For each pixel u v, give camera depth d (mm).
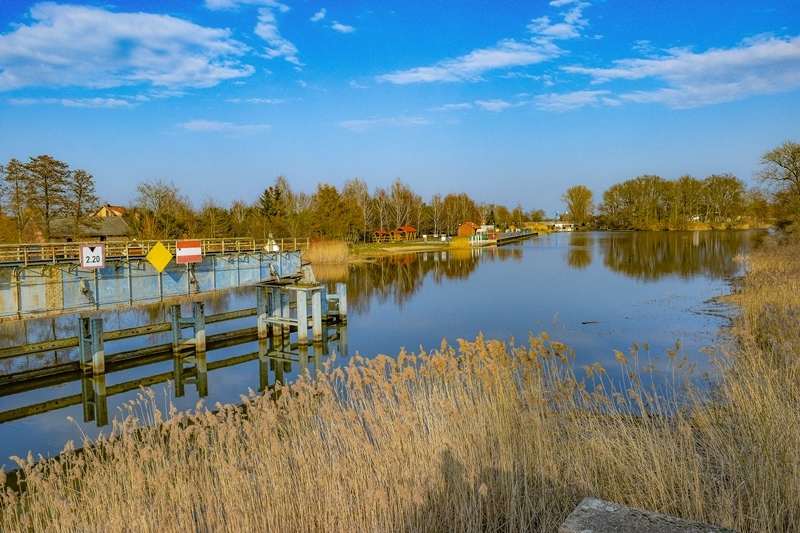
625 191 139500
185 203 57250
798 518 5656
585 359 17547
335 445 8523
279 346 25625
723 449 7445
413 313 30438
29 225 49156
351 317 30484
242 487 7598
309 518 7027
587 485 7012
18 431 15359
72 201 51812
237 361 23062
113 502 7723
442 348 11492
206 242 29000
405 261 64938
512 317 27344
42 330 29156
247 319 32031
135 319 31641
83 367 20391
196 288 24062
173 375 20984
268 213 79188
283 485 7414
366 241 98438
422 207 121562
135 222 47625
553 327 24125
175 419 8500
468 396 10078
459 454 7547
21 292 17859
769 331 14336
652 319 24562
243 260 26766
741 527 5703
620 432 8445
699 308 26812
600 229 159250
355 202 90125
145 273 21875
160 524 6863
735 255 54719
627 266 49969
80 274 19547
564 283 39562
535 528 6508
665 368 15703
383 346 23375
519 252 75188
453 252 78250
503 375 9906
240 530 6727
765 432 6969
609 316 25906
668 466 6996
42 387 19562
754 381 9164
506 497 6832
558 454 7902
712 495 6590
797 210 49125
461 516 6301
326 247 63094
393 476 7117
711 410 9078
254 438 9281
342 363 21141
